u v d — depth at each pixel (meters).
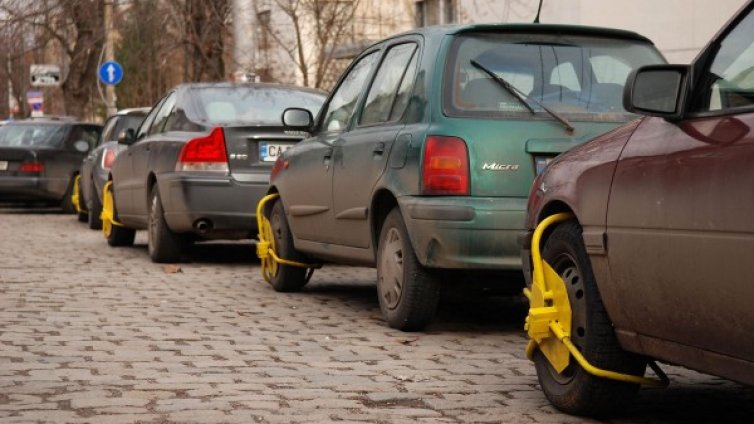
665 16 24.45
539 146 9.81
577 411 7.23
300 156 12.64
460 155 9.80
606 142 7.02
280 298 13.07
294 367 8.84
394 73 11.07
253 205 15.99
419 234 9.92
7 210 33.53
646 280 6.41
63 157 30.56
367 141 10.95
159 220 16.75
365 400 7.70
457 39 10.33
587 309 6.98
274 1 29.33
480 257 9.73
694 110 6.29
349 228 11.40
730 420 7.25
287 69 30.81
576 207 7.05
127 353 9.38
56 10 37.34
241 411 7.32
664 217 6.22
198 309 12.09
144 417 7.12
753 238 5.55
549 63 10.31
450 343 10.03
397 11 32.28
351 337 10.29
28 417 7.10
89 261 17.28
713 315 5.89
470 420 7.18
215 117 16.66
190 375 8.48
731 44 6.20
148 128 18.36
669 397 7.91
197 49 31.38
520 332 10.70
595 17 25.78
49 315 11.52
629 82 6.20
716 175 5.84
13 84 68.56
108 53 40.12
